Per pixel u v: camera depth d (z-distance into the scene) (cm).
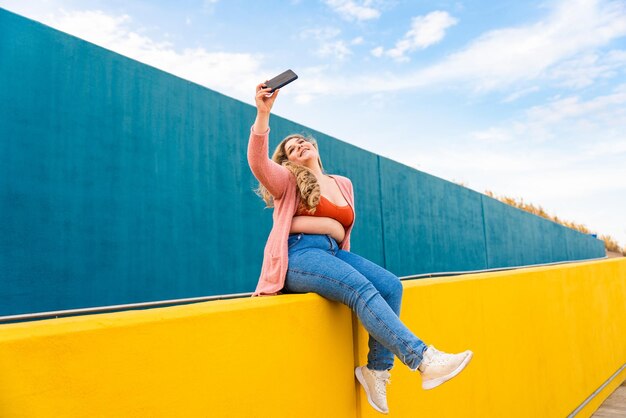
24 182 424
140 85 534
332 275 171
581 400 389
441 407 225
